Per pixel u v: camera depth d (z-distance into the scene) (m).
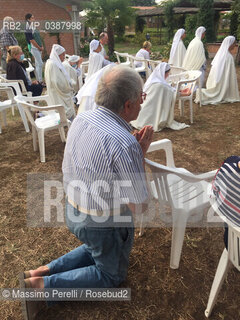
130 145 1.44
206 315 1.95
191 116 5.45
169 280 2.24
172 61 8.48
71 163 1.61
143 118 5.22
